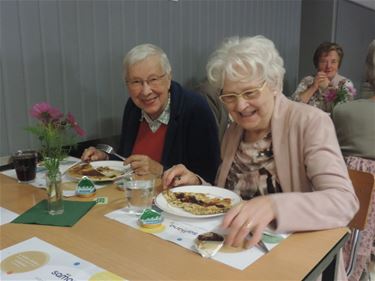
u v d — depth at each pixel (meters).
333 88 3.11
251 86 1.13
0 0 1.67
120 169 1.56
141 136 2.01
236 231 0.89
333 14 4.38
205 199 1.18
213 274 0.79
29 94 1.84
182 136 1.90
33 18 1.80
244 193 1.32
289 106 1.23
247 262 0.83
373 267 1.84
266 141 1.27
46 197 1.27
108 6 2.11
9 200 1.25
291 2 3.80
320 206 0.95
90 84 2.10
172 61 2.53
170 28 2.47
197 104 1.91
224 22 2.91
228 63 1.12
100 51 2.12
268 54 1.14
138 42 2.30
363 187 1.27
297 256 0.86
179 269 0.81
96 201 1.22
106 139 2.24
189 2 2.58
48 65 1.90
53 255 0.86
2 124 1.76
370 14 5.64
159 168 1.56
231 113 1.22
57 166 1.16
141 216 1.02
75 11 1.96
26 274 0.78
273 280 0.76
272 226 0.97
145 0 2.29
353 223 1.29
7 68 1.74
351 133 1.83
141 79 1.75
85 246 0.91
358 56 5.53
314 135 1.12
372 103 1.80
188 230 0.99
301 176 1.17
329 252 0.88
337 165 1.05
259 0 3.29
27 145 1.86
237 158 1.35
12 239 0.95
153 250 0.89
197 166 1.89
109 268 0.81
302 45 4.48
